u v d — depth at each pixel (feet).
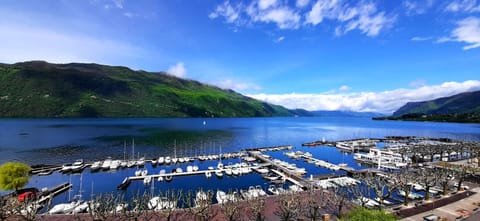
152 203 219.20
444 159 456.45
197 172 361.51
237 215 188.03
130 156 492.95
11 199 208.54
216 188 301.02
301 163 459.32
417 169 336.29
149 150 557.33
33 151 530.68
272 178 332.80
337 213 190.49
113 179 341.62
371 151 536.42
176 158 463.42
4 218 175.11
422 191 263.08
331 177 332.80
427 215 183.21
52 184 319.88
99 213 179.73
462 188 250.57
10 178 236.63
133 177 332.19
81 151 536.42
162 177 337.72
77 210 217.77
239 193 272.92
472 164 383.86
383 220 130.00
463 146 484.74
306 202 211.20
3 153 508.94
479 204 204.85
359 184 301.22
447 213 187.21
